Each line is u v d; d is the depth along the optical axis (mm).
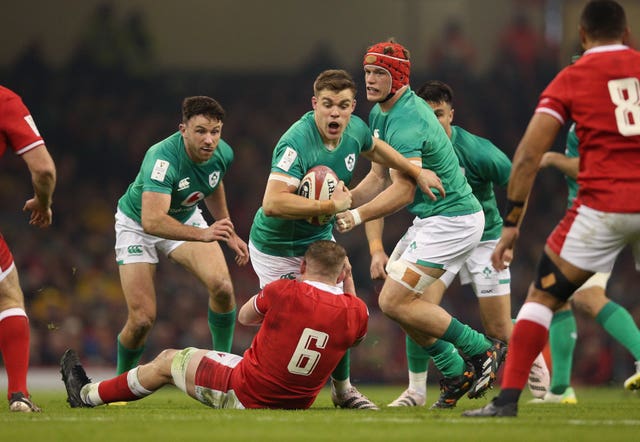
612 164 19297
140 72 93812
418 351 28656
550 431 18062
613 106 19328
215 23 95812
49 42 92250
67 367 24922
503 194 84812
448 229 25906
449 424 19188
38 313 68562
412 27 96688
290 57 96875
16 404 22516
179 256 28953
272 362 22703
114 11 93688
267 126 92875
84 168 88062
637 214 19016
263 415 21281
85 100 91250
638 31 91188
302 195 24047
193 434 17500
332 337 22562
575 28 95688
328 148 24234
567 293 19828
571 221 19578
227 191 86875
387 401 33656
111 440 16750
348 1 96750
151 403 28609
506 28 97438
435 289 28109
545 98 19766
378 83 25906
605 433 17828
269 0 96312
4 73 90812
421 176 24781
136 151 89438
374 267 27609
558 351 31047
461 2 96875
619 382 64062
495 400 20453
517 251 83750
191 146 27219
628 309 74562
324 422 19594
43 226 24422
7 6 91312
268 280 26656
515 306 78188
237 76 95938
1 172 83188
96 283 74312
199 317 70500
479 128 93812
